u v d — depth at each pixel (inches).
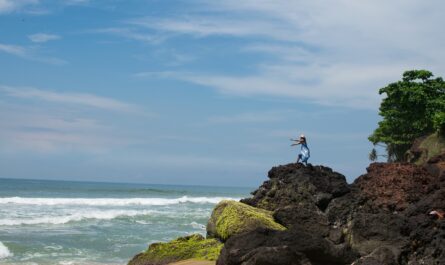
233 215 657.6
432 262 459.8
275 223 649.0
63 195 2684.5
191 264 599.5
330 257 496.4
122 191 3494.1
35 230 1147.9
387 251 479.5
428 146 1075.9
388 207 697.0
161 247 693.9
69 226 1240.2
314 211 716.7
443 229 489.7
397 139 1584.6
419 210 604.1
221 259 505.7
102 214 1471.5
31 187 3444.9
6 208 1588.3
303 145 844.6
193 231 1241.4
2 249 888.9
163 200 2405.3
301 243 489.4
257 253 469.1
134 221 1390.3
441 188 683.4
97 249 954.1
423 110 1524.4
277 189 764.6
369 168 788.0
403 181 728.3
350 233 555.2
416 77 1590.8
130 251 949.2
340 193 727.1
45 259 838.5
